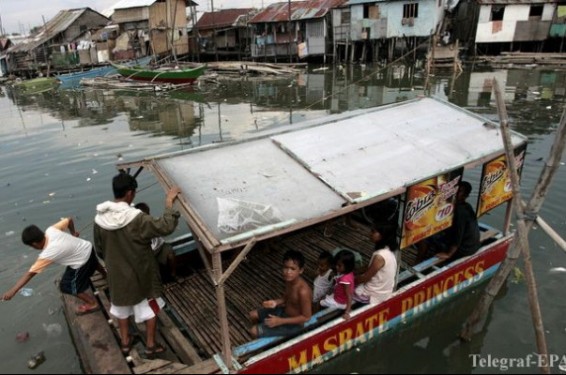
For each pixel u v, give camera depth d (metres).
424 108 6.35
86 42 40.50
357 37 34.41
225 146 5.14
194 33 40.41
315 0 37.91
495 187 5.81
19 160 12.02
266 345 4.32
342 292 4.74
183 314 5.18
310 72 33.03
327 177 4.63
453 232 5.62
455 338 5.25
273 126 15.79
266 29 38.09
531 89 20.88
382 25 32.94
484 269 6.00
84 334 4.45
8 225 7.96
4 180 10.34
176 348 4.48
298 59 38.31
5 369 4.66
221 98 23.62
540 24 30.59
